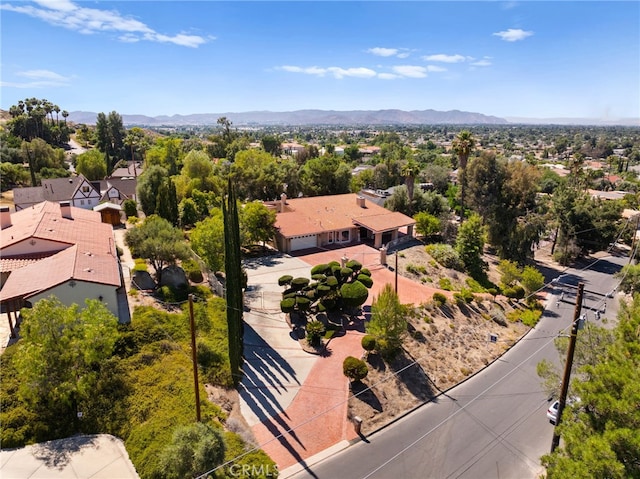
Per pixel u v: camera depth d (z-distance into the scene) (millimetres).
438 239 58906
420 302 38156
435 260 50156
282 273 42250
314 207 56938
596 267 61375
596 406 14883
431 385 28516
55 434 19766
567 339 23953
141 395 22016
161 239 34312
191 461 17344
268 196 67625
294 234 48656
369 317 34438
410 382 28203
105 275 28359
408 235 57875
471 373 30719
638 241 61500
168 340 26438
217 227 36688
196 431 18062
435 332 33562
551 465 15750
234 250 24969
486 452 22656
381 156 152500
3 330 26125
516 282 48188
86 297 26625
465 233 50938
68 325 20688
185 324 28453
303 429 23172
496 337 32781
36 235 32906
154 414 21016
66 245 33844
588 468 13203
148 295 31828
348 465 21250
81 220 41000
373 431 24016
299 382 26625
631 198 87375
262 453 20859
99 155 92125
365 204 59656
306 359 28844
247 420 23188
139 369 23766
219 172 75938
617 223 65500
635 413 13750
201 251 36531
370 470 20969
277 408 24359
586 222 61312
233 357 25234
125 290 32094
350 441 22969
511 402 27344
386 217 55781
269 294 37281
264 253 48750
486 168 60969
